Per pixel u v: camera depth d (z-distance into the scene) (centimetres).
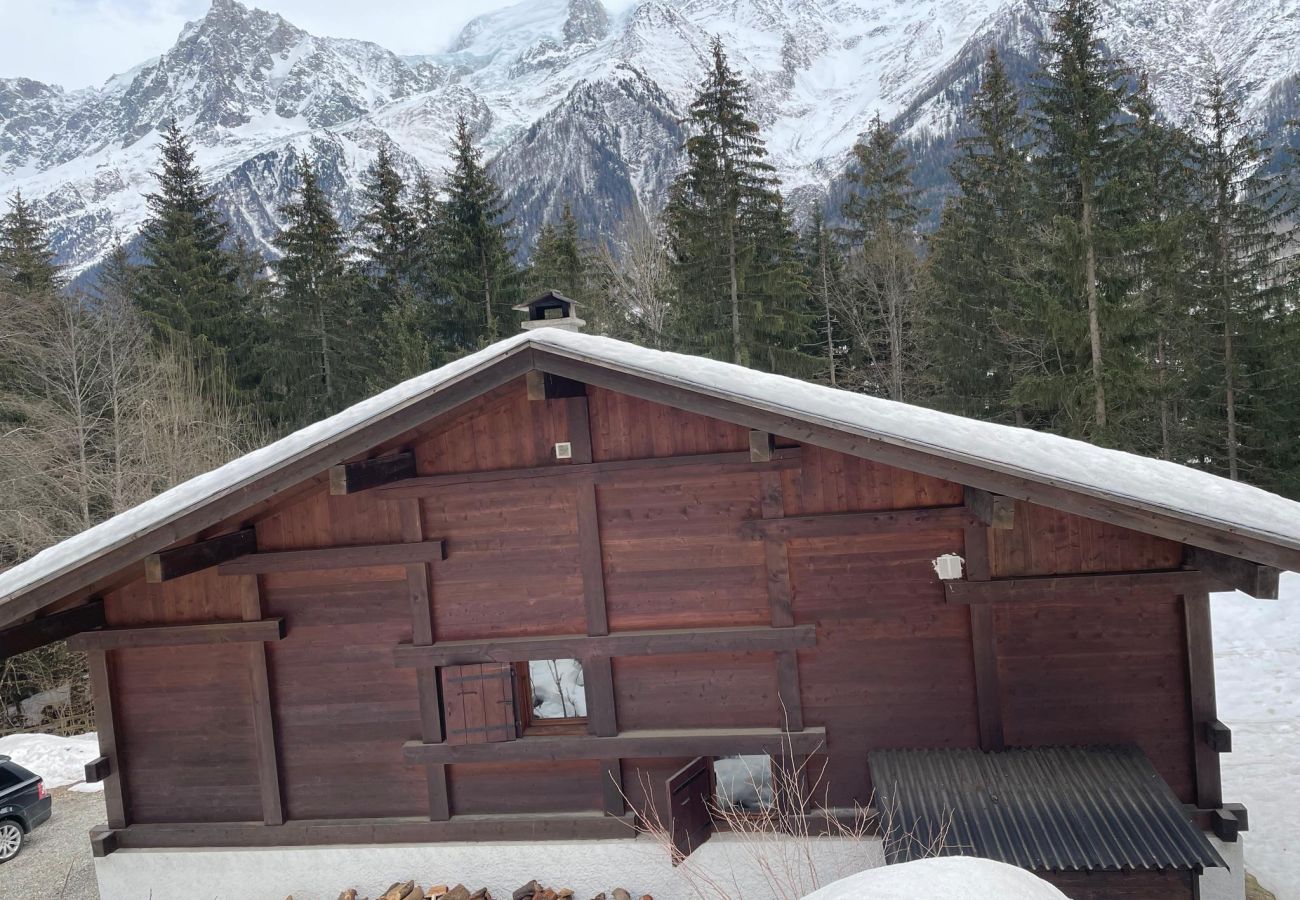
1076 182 2630
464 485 983
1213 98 3181
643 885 954
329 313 4172
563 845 969
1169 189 3341
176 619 1039
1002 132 3684
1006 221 3400
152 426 2697
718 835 952
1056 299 2539
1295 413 3030
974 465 770
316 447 848
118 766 1051
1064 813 794
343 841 1009
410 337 3622
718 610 961
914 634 934
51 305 2911
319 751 1023
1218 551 734
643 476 956
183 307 3741
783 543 941
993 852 748
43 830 1558
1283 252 3058
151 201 4159
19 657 2452
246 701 1036
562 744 967
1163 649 903
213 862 1021
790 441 937
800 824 925
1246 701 1642
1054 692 916
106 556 876
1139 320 2508
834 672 945
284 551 1009
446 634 1001
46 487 2594
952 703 930
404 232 4719
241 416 3531
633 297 4016
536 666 1170
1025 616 916
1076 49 2664
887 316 3984
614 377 855
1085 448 835
